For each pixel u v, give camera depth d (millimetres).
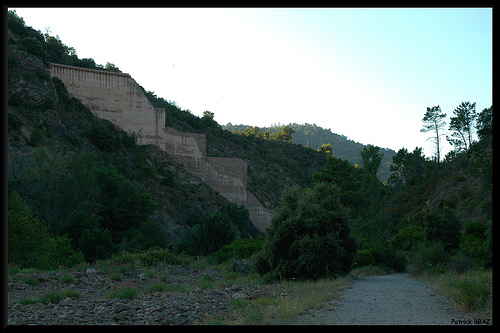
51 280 18672
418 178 101250
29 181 50094
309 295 14727
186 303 13758
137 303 13750
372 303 13711
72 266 27094
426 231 36562
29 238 25875
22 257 25359
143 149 82688
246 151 143125
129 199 54469
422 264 28344
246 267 27281
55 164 52375
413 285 20406
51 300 13867
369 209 69875
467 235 33688
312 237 22969
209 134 137500
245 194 94250
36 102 67625
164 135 87125
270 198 111938
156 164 81312
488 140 84375
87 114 77438
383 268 36469
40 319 11102
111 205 54688
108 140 73125
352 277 24188
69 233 39562
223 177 93188
